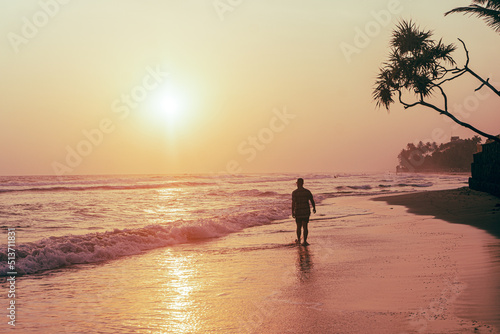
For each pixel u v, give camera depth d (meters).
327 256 11.40
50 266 11.08
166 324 6.09
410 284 7.68
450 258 9.92
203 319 6.25
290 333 5.45
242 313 6.48
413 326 5.41
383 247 12.38
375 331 5.32
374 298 6.90
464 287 7.16
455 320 5.54
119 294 7.97
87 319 6.39
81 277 9.71
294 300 7.08
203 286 8.41
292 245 13.89
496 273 8.02
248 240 15.57
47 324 6.17
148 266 11.01
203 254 12.65
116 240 14.04
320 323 5.79
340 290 7.59
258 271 9.76
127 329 5.90
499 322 5.36
